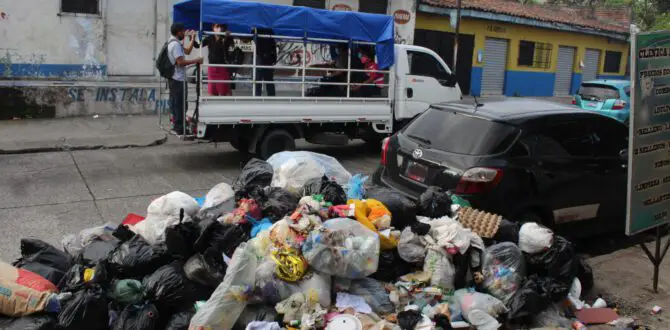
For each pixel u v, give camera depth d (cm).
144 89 1395
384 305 402
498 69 2238
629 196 466
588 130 598
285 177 537
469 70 2112
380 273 435
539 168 546
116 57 1360
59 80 1300
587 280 491
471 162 525
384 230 443
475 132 549
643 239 678
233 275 372
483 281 439
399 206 474
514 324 426
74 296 364
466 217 481
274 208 471
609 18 2923
